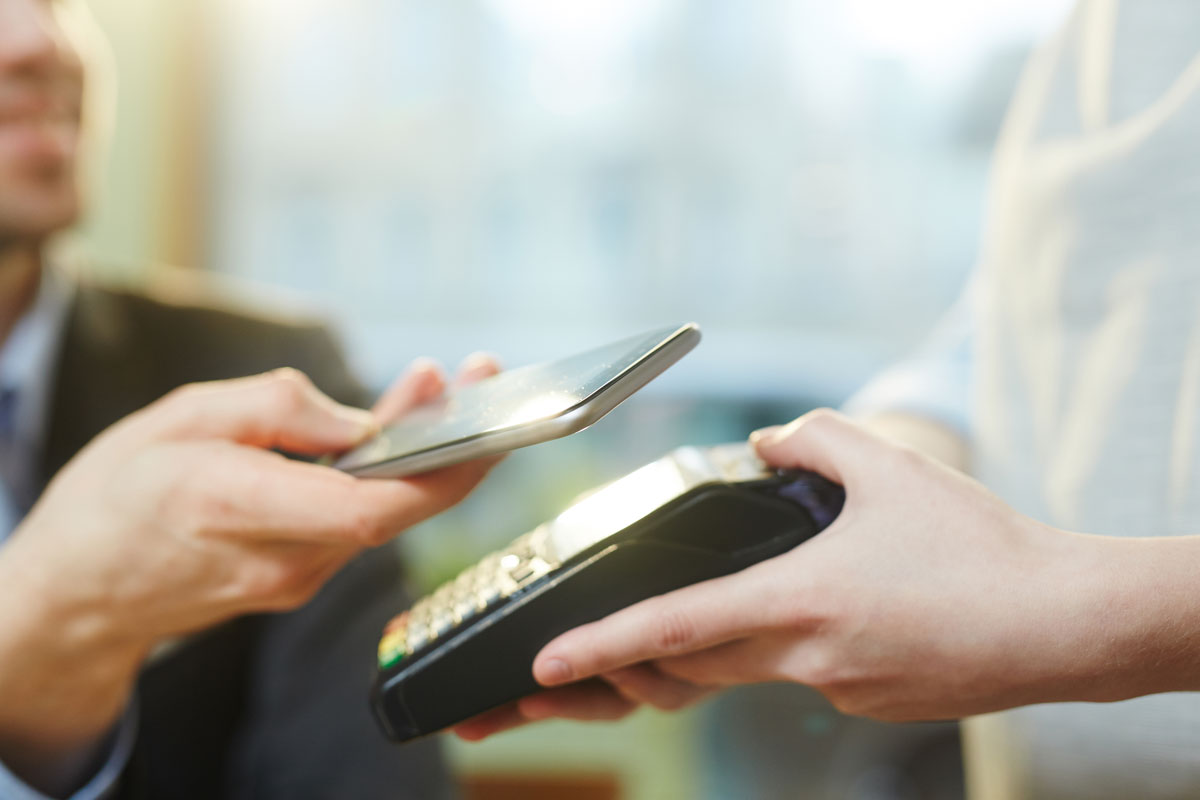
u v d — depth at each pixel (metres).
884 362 1.78
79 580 0.38
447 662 0.34
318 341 0.82
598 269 1.88
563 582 0.33
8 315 0.68
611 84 1.83
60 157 0.64
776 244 1.82
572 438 1.58
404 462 0.34
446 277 1.90
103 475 0.39
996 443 0.52
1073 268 0.46
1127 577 0.28
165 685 0.65
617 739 1.12
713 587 0.31
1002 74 1.67
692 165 1.83
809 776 1.26
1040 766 0.48
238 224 1.85
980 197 1.73
